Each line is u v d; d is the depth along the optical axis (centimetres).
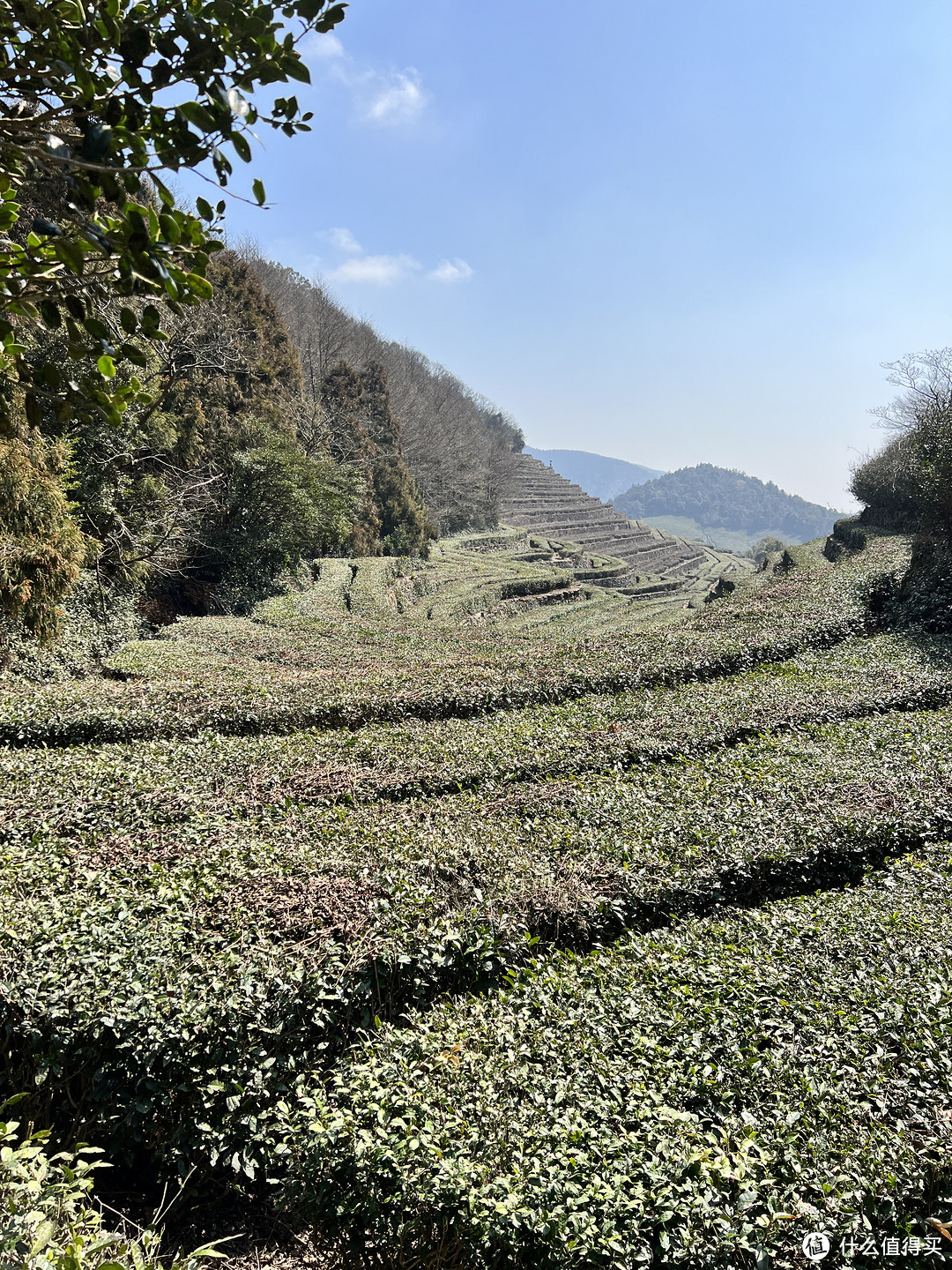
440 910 622
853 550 2780
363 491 3688
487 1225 370
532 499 10144
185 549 2300
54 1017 487
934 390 2130
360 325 6488
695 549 11081
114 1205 468
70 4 243
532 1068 476
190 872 677
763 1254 352
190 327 2267
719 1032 507
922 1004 521
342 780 916
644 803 852
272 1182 454
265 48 258
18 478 1234
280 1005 515
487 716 1226
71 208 247
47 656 1397
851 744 1027
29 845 720
